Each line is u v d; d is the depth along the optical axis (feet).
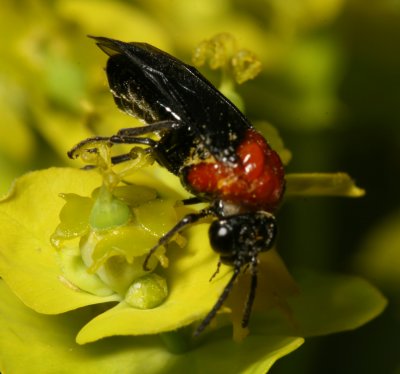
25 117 0.19
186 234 0.15
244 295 0.15
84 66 0.18
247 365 0.15
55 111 0.18
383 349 0.19
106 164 0.15
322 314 0.16
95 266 0.15
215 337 0.15
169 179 0.16
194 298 0.15
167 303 0.15
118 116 0.17
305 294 0.17
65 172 0.15
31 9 0.19
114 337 0.15
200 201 0.15
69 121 0.18
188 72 0.15
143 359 0.15
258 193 0.15
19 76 0.19
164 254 0.15
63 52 0.19
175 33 0.19
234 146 0.15
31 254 0.15
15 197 0.15
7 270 0.15
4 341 0.15
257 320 0.16
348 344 0.19
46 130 0.18
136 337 0.15
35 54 0.19
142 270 0.15
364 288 0.17
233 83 0.17
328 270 0.19
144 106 0.15
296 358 0.18
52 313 0.15
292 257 0.19
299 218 0.19
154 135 0.17
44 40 0.19
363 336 0.19
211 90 0.15
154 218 0.15
